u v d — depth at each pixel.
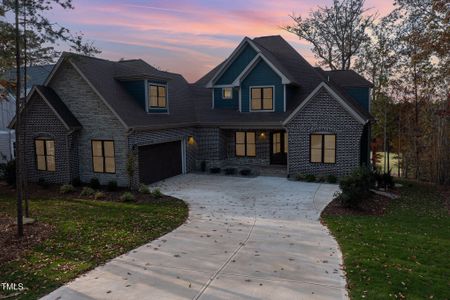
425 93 24.11
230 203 14.71
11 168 18.92
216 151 23.34
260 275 7.57
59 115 18.11
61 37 11.48
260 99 22.78
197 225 11.58
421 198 17.27
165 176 20.78
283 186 18.09
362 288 6.83
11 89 17.80
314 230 10.97
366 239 9.89
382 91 29.33
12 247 9.46
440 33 18.72
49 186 18.67
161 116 20.59
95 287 7.07
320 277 7.44
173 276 7.56
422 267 7.83
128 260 8.51
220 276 7.54
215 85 24.41
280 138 24.00
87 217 12.56
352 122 18.53
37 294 6.81
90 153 18.75
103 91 18.09
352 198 13.48
